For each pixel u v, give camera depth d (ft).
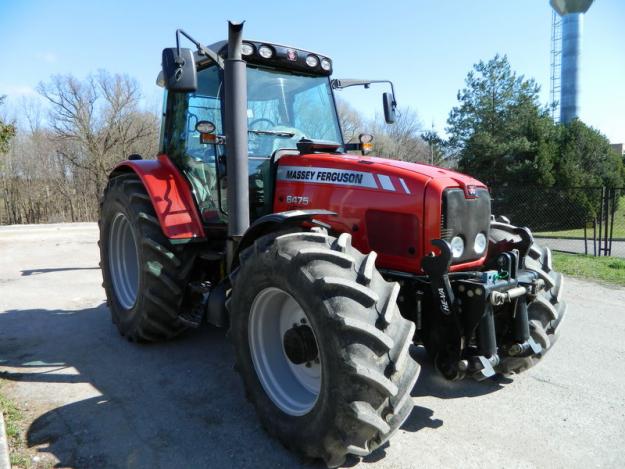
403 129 122.01
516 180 67.00
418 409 9.98
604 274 24.40
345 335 7.09
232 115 10.23
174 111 13.80
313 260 7.80
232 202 10.44
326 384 7.27
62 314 16.76
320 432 7.43
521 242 10.88
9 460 7.95
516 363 10.59
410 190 9.42
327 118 13.56
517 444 8.68
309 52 12.84
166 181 12.76
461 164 72.38
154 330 12.82
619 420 9.56
